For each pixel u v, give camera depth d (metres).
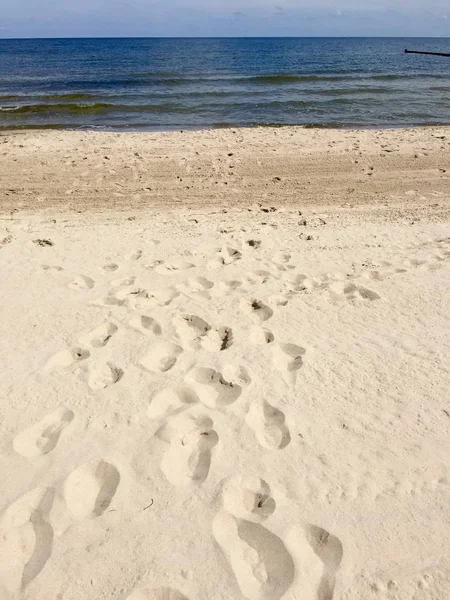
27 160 7.60
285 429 2.05
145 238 4.34
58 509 1.72
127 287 3.34
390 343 2.63
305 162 7.55
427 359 2.48
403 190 6.32
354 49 62.97
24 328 2.83
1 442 2.01
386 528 1.62
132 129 10.80
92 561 1.55
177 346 2.64
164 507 1.72
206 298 3.19
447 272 3.50
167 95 15.66
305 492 1.76
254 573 1.53
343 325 2.83
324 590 1.45
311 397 2.23
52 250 4.03
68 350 2.62
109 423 2.10
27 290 3.30
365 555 1.54
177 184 6.53
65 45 86.94
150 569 1.52
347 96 15.48
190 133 9.76
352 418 2.10
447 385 2.29
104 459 1.91
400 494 1.73
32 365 2.50
